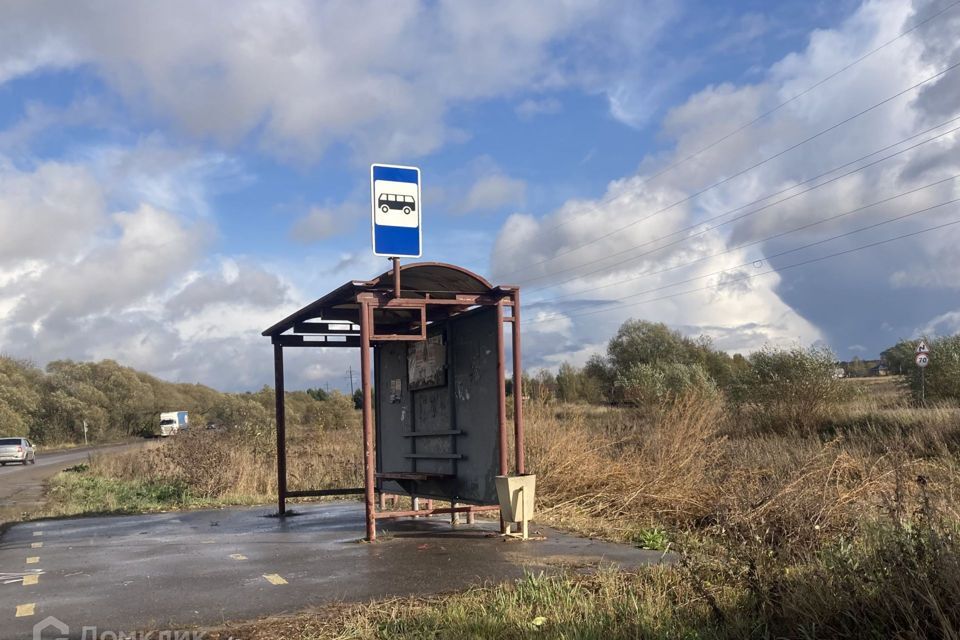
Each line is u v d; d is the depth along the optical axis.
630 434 13.98
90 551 8.65
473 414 9.46
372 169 8.99
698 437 12.22
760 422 21.64
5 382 73.44
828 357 22.23
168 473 18.00
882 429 17.11
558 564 7.03
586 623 4.91
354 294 9.32
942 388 24.72
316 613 5.52
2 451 39.88
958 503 6.95
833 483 8.59
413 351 10.87
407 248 9.05
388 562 7.37
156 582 6.73
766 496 7.32
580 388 42.59
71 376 82.12
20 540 9.83
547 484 11.58
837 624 4.47
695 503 9.55
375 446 12.04
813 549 6.00
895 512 5.06
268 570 7.14
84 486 19.97
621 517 10.20
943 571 4.10
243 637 5.00
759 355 22.91
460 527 9.70
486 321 9.27
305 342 12.07
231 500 14.15
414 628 5.07
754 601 4.86
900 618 4.21
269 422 21.30
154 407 88.31
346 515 11.54
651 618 4.93
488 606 5.48
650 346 57.84
